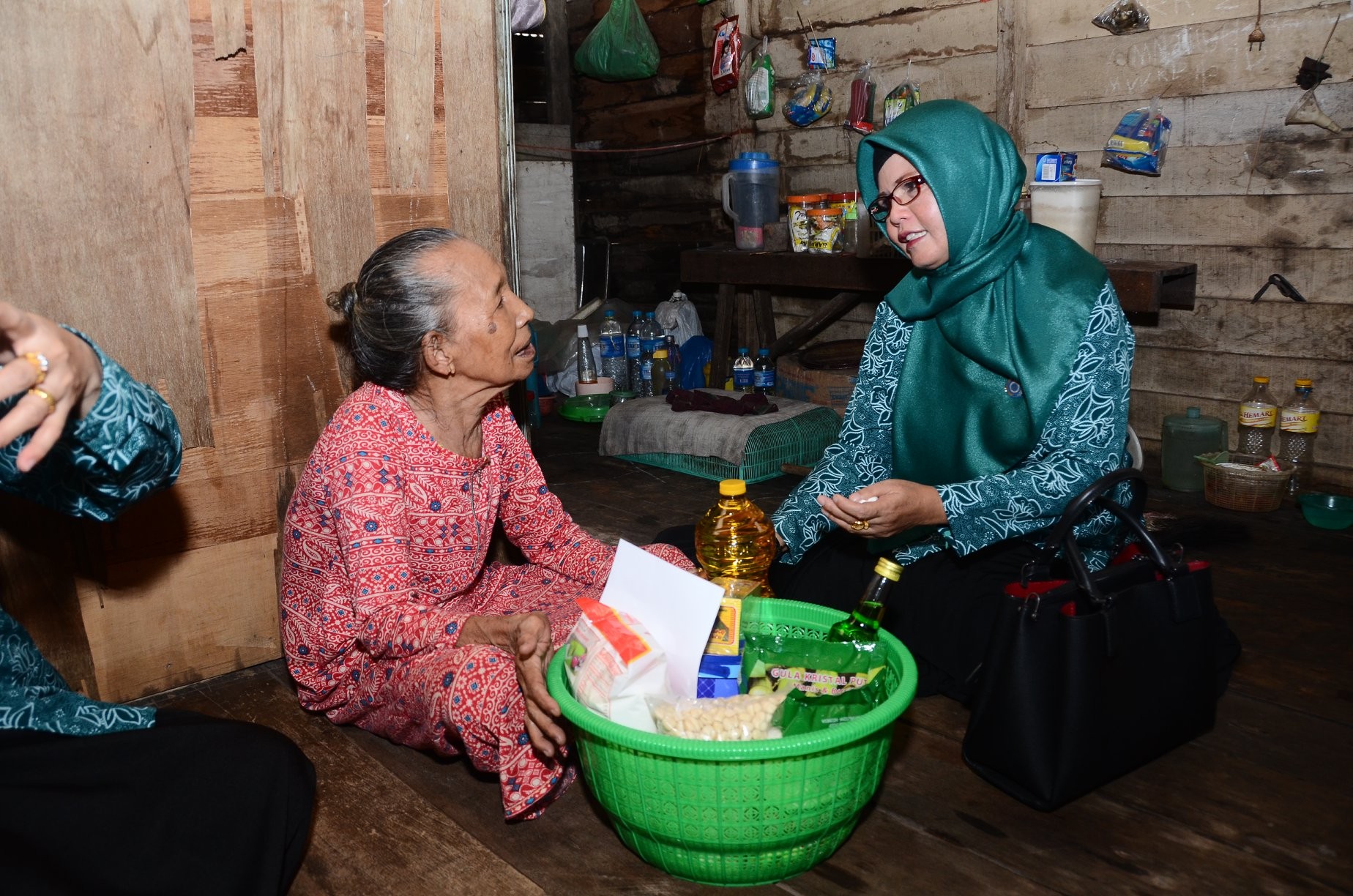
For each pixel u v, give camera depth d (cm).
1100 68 376
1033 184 347
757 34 494
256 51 199
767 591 212
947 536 190
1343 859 155
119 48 184
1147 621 166
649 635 155
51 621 199
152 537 208
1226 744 189
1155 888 150
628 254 589
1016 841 162
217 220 201
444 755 183
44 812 117
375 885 155
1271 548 292
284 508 222
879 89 448
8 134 176
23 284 181
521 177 561
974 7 407
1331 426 346
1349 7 316
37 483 140
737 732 143
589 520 338
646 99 557
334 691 194
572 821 171
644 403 416
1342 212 330
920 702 208
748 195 464
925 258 201
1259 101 341
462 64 226
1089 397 191
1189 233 367
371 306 163
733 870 147
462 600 197
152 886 123
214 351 206
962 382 208
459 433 179
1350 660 221
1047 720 162
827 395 428
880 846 161
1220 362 369
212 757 131
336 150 212
